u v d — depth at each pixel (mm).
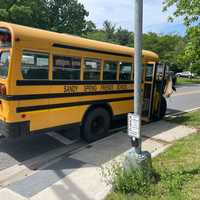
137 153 5117
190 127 9852
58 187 5488
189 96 20656
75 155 7246
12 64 6352
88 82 8031
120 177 4984
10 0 24562
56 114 7336
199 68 9539
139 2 4711
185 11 8852
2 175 6227
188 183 5102
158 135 8828
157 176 5375
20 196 5184
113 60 8688
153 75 10156
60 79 7305
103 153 7359
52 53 7043
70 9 34000
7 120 6488
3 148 7859
